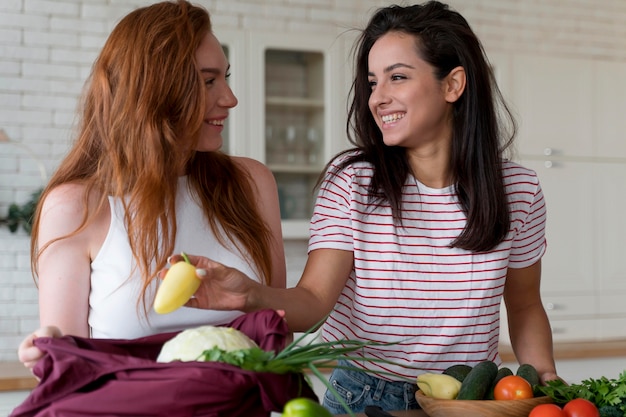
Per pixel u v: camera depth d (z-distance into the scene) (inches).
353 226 70.9
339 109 166.1
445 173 72.8
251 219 68.9
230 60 159.0
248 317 52.6
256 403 47.1
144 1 161.5
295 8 170.4
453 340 71.8
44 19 156.3
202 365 45.3
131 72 62.8
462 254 71.9
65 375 45.7
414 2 175.3
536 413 56.7
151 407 44.6
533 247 77.5
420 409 71.0
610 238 183.3
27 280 153.2
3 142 152.2
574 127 181.8
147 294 63.7
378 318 71.1
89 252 64.5
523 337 78.7
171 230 64.9
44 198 65.5
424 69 70.1
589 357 145.0
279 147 162.9
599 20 194.2
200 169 68.4
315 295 68.7
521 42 187.8
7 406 120.6
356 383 73.3
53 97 156.6
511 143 81.5
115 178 63.8
